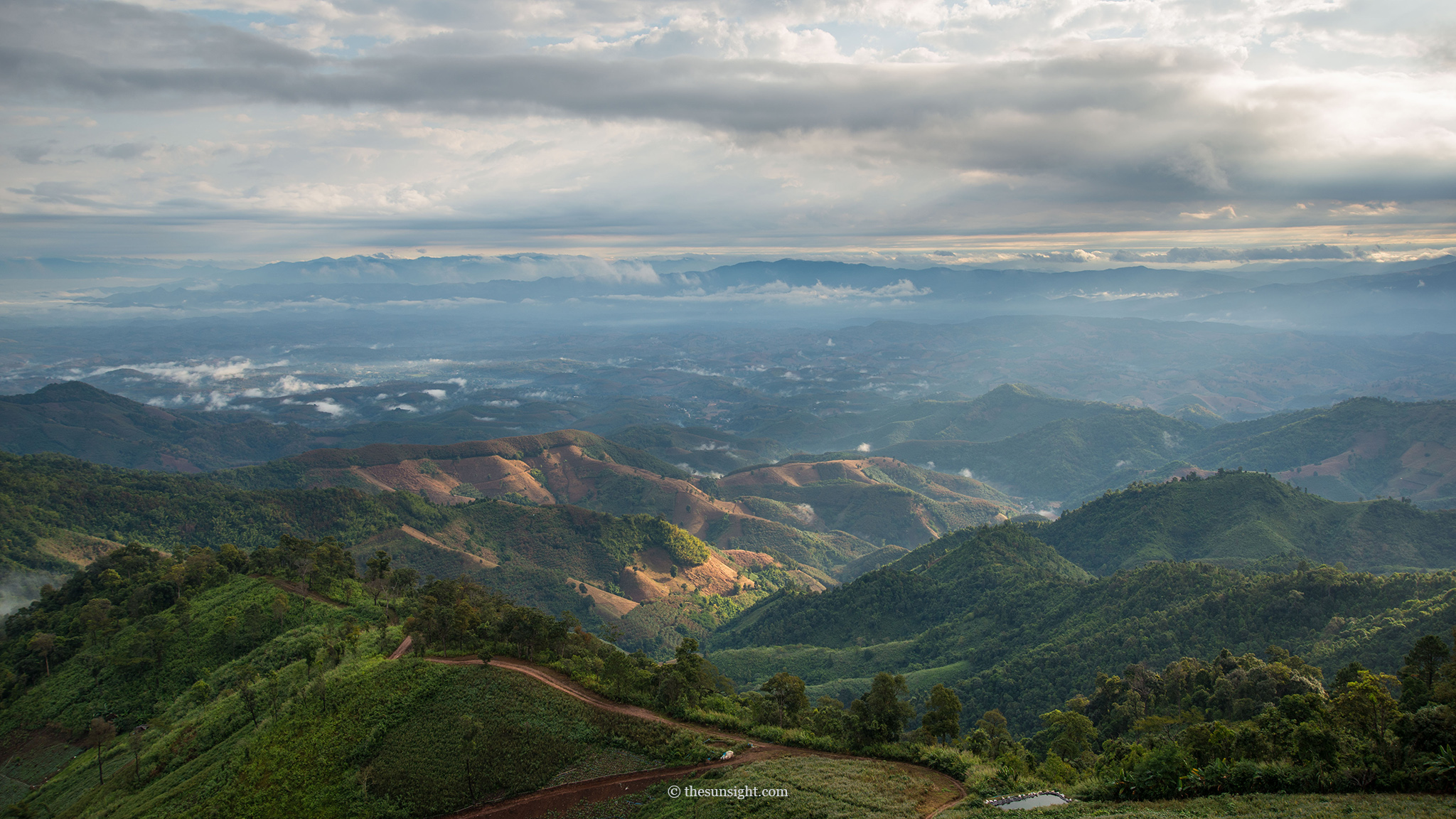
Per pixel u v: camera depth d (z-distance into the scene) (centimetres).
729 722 8406
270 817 7562
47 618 14825
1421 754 5222
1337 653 13088
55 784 10325
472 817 7225
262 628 12731
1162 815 5269
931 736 8681
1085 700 12225
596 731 8138
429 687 8888
